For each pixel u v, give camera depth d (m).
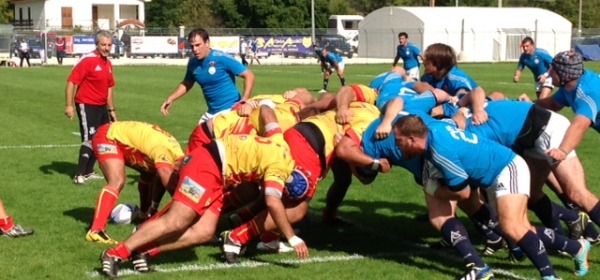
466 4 84.62
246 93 9.35
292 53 53.66
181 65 42.84
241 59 45.91
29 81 29.62
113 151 7.31
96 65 10.33
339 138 6.59
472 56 52.91
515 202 5.90
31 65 43.12
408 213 8.74
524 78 32.25
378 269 6.57
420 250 7.23
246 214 7.15
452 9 54.50
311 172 6.50
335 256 7.00
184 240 6.28
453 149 5.81
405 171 11.04
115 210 8.00
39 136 14.84
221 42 50.16
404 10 53.72
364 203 9.20
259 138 6.26
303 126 6.65
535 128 6.46
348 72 37.12
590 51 50.34
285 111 7.29
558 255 6.96
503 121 6.49
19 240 7.34
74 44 50.19
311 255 7.02
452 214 6.20
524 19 54.59
